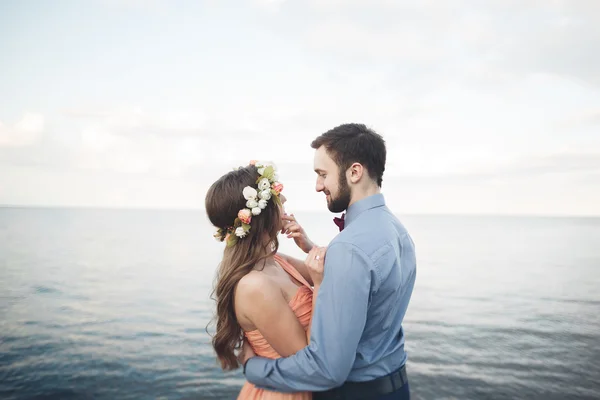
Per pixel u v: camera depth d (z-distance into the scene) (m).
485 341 10.86
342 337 1.36
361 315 1.39
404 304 1.65
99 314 12.99
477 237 67.56
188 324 11.95
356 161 1.59
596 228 119.19
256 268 1.74
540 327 12.45
